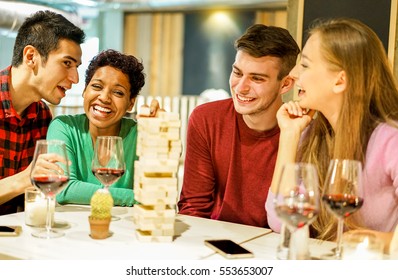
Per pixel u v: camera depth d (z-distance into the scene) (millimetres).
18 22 7500
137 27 11117
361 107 2217
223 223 2359
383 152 2154
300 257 1812
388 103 2270
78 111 8461
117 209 2537
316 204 1669
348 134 2227
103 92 2758
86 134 2873
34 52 2840
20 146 2971
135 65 2857
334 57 2191
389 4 3404
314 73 2244
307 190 1671
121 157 2264
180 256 1814
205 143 2900
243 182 2814
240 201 2822
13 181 2490
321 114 2428
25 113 3008
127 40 11203
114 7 9102
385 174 2158
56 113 8383
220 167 2883
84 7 8930
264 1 9164
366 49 2199
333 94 2246
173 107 9539
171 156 1976
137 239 2010
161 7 10266
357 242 1717
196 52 10891
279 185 1690
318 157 2424
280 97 2752
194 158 2922
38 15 2859
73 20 8461
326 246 2025
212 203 2936
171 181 1964
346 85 2211
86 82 2873
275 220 2221
